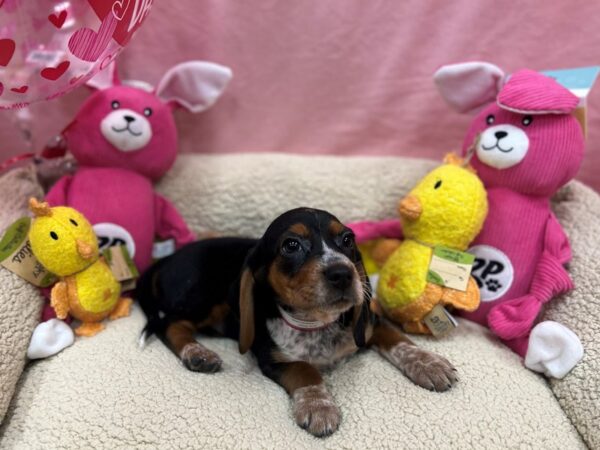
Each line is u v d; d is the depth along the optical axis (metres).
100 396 0.40
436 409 0.39
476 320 0.51
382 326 0.49
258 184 0.59
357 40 0.60
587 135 0.58
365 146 0.65
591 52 0.56
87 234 0.47
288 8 0.59
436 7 0.57
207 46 0.61
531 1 0.56
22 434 0.38
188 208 0.60
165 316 0.50
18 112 0.60
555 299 0.48
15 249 0.46
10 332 0.43
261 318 0.46
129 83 0.59
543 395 0.42
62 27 0.42
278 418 0.39
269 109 0.64
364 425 0.38
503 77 0.52
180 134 0.65
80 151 0.54
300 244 0.42
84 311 0.47
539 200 0.50
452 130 0.62
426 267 0.47
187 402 0.39
